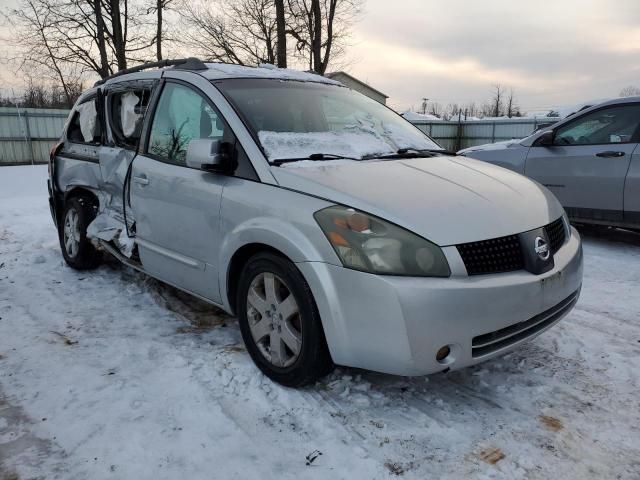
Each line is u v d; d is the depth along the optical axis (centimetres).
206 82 344
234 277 311
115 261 525
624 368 304
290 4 2094
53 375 298
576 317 380
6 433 246
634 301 413
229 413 261
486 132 3244
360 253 240
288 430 247
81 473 219
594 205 570
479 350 245
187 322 375
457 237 241
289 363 277
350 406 266
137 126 402
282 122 332
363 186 267
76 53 2117
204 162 297
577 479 216
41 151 2175
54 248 589
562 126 604
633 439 241
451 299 231
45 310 399
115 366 308
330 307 247
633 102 547
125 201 398
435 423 252
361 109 397
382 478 216
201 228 318
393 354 236
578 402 271
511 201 279
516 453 231
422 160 329
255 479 216
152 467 222
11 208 900
